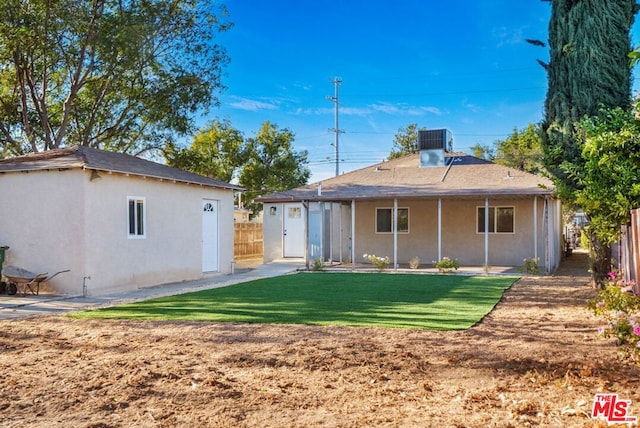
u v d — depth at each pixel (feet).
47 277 37.60
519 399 14.30
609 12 36.19
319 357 18.80
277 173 121.08
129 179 41.50
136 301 34.09
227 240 54.49
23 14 61.21
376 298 34.17
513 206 60.59
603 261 37.55
